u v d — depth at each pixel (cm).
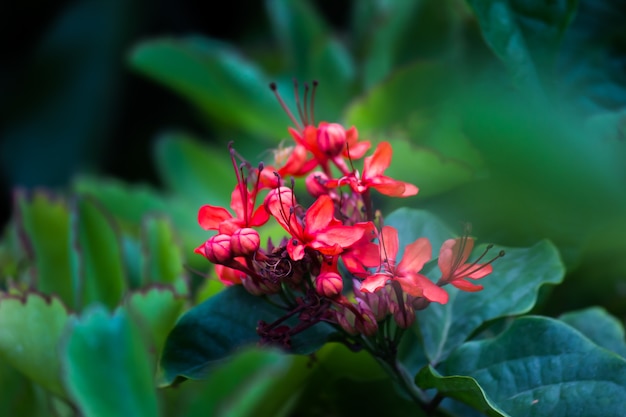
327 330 40
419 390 41
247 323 41
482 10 44
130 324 36
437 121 50
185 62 57
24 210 47
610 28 48
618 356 38
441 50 56
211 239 39
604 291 48
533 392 39
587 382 38
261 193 51
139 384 36
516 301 42
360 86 58
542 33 44
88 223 45
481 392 37
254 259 39
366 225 38
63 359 36
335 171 46
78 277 45
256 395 35
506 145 40
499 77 47
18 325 41
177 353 40
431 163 46
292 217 39
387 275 38
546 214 42
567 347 39
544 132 40
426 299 39
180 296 43
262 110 58
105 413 36
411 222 44
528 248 43
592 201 41
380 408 44
